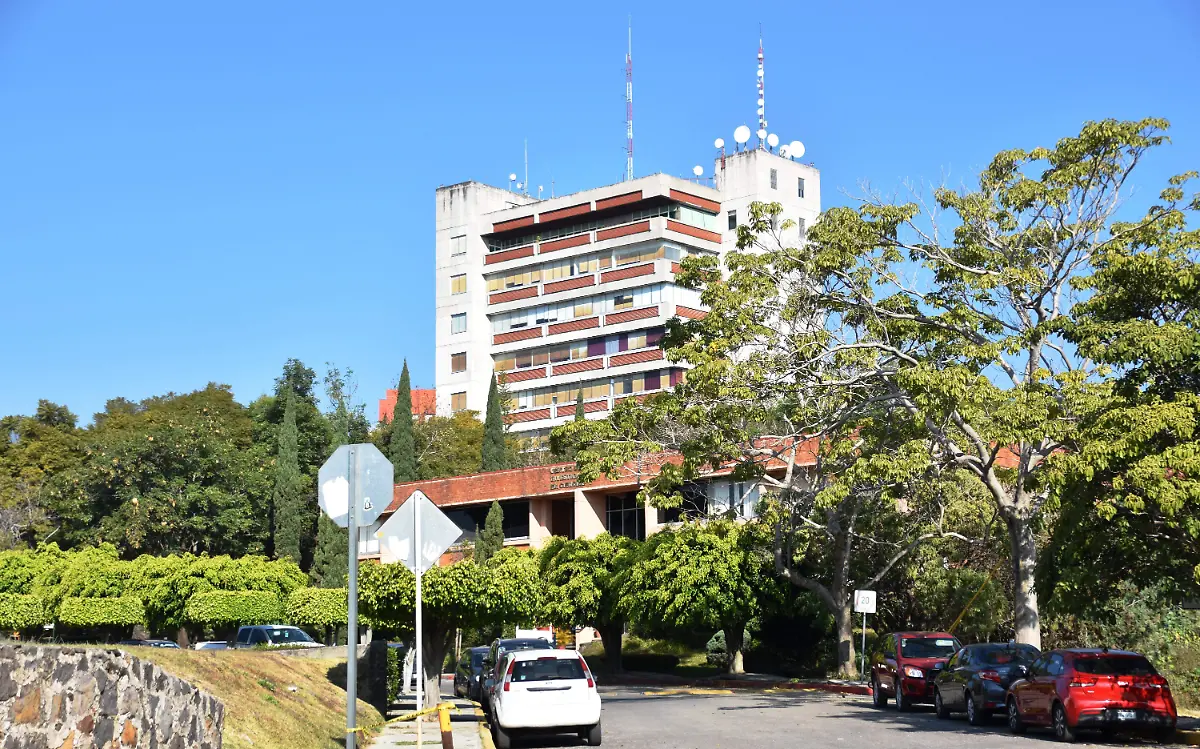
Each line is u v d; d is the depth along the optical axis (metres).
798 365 33.09
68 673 9.05
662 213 89.81
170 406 91.88
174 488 67.06
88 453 71.50
